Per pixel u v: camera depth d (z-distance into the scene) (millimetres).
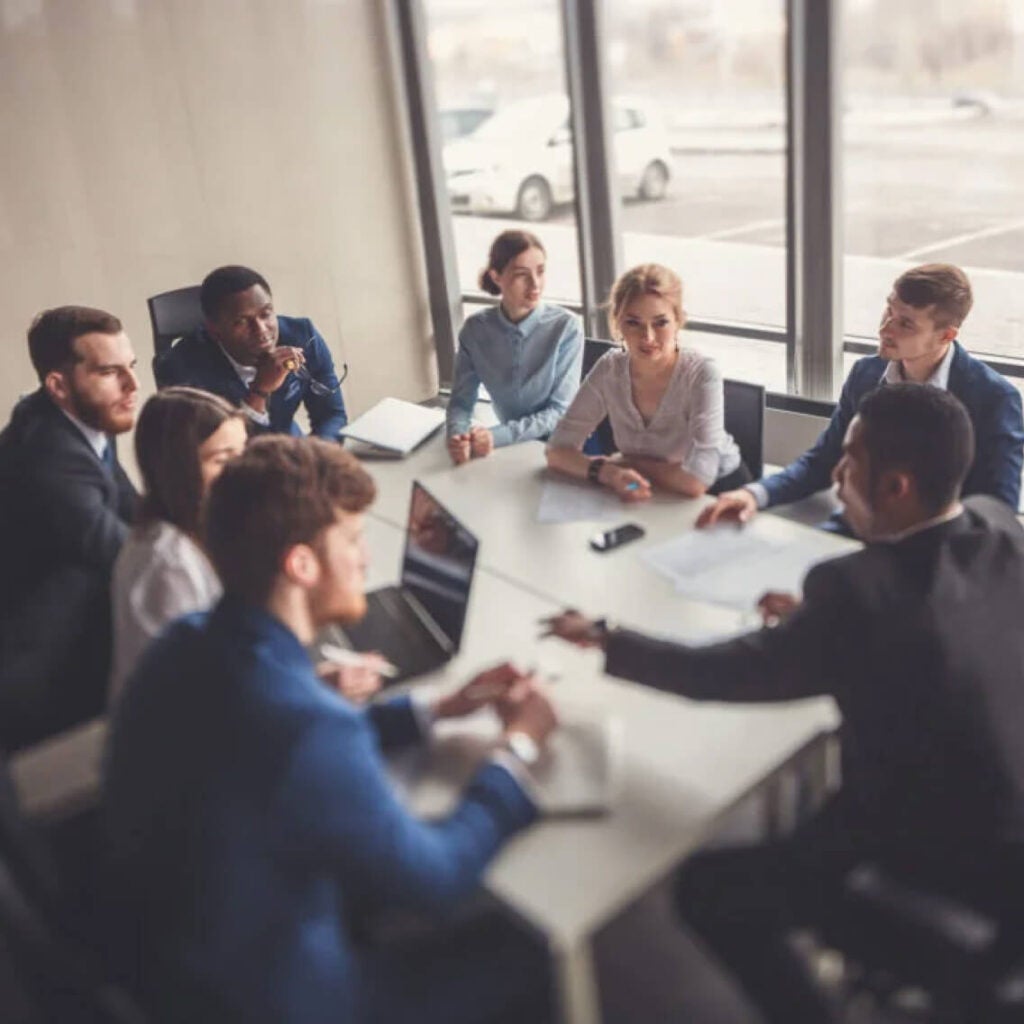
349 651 1794
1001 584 1358
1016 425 2414
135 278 4125
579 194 4223
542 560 2096
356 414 4953
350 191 4641
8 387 3928
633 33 3838
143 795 1126
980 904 1337
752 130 3627
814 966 1444
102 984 1071
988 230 3301
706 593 1901
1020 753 1335
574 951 1176
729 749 1465
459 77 4465
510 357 3139
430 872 1132
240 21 4129
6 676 1913
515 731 1421
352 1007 1157
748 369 4031
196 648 1190
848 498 1450
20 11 3637
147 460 1676
